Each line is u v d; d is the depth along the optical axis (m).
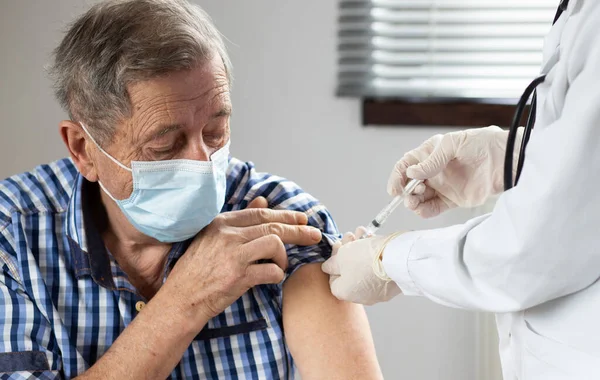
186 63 1.18
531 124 1.06
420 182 1.29
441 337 2.42
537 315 1.00
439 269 1.03
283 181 1.56
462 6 2.33
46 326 1.32
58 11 2.38
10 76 2.41
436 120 2.34
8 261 1.35
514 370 1.12
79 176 1.44
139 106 1.19
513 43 2.35
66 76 1.26
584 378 0.93
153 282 1.43
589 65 0.85
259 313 1.42
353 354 1.36
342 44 2.35
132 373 1.25
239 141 2.42
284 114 2.40
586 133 0.84
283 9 2.35
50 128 2.44
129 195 1.28
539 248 0.89
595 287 0.93
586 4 0.89
